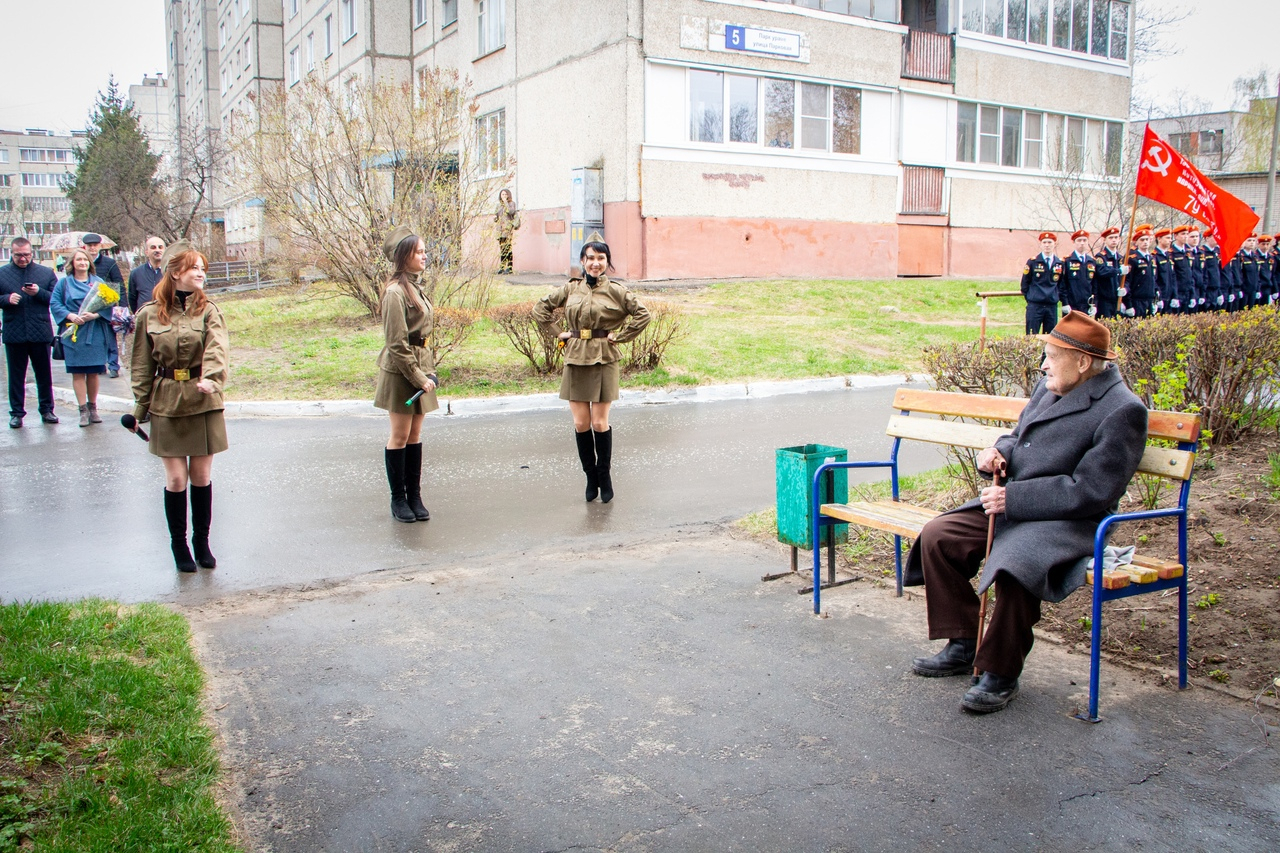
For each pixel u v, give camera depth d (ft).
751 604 17.29
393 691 13.76
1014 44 90.22
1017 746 12.09
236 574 19.25
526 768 11.63
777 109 77.10
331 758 11.86
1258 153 146.10
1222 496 19.79
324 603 17.49
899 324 59.21
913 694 13.60
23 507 24.40
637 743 12.24
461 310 43.96
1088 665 14.38
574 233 75.05
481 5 89.66
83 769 10.87
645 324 24.36
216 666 14.62
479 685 13.97
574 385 24.13
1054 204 95.20
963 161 89.25
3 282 34.42
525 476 27.91
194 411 18.78
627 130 70.49
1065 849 9.95
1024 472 13.80
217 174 128.57
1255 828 10.31
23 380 35.06
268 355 47.88
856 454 30.17
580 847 10.03
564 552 20.65
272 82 139.74
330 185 52.95
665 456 30.53
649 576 18.92
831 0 78.95
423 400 22.71
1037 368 22.90
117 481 27.14
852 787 11.16
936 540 14.11
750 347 50.29
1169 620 15.29
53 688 12.46
